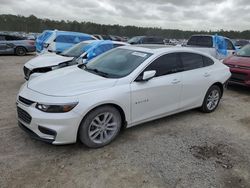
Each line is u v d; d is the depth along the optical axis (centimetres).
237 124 513
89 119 361
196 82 507
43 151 367
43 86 381
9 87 736
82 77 412
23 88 402
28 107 355
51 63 702
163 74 451
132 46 510
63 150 372
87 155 362
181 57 492
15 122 464
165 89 448
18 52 1742
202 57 542
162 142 413
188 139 430
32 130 354
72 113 343
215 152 389
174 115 543
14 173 313
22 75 941
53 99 344
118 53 489
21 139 399
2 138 399
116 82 392
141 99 415
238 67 762
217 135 453
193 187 303
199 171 335
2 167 323
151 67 432
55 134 341
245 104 664
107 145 394
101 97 364
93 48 779
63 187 292
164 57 458
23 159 344
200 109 566
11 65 1219
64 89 363
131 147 391
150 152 379
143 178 314
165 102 458
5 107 545
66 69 479
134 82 408
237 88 856
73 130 349
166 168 338
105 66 455
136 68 419
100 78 403
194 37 1311
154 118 453
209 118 539
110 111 383
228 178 323
